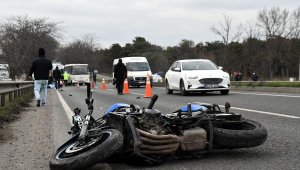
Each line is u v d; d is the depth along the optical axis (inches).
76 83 2178.9
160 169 242.2
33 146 315.6
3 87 562.9
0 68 1998.0
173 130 254.2
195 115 261.4
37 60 657.6
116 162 262.2
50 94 1064.8
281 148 289.6
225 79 842.2
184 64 895.1
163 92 1039.6
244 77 2714.1
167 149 242.8
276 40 2812.5
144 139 237.5
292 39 2864.2
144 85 1553.9
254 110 529.0
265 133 265.1
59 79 1428.4
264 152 278.8
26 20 1989.4
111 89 1357.0
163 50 4195.4
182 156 254.4
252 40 2832.2
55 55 2527.1
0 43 1875.0
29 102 743.7
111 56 4859.7
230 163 251.4
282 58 2837.1
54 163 220.8
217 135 256.8
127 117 236.8
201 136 250.4
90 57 4579.2
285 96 746.2
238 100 697.6
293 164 244.5
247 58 2797.7
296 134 341.7
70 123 438.3
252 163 250.1
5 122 439.5
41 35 2016.5
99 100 784.3
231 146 260.4
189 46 3393.2
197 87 837.2
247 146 262.1
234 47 2800.2
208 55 3147.1
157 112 250.5
